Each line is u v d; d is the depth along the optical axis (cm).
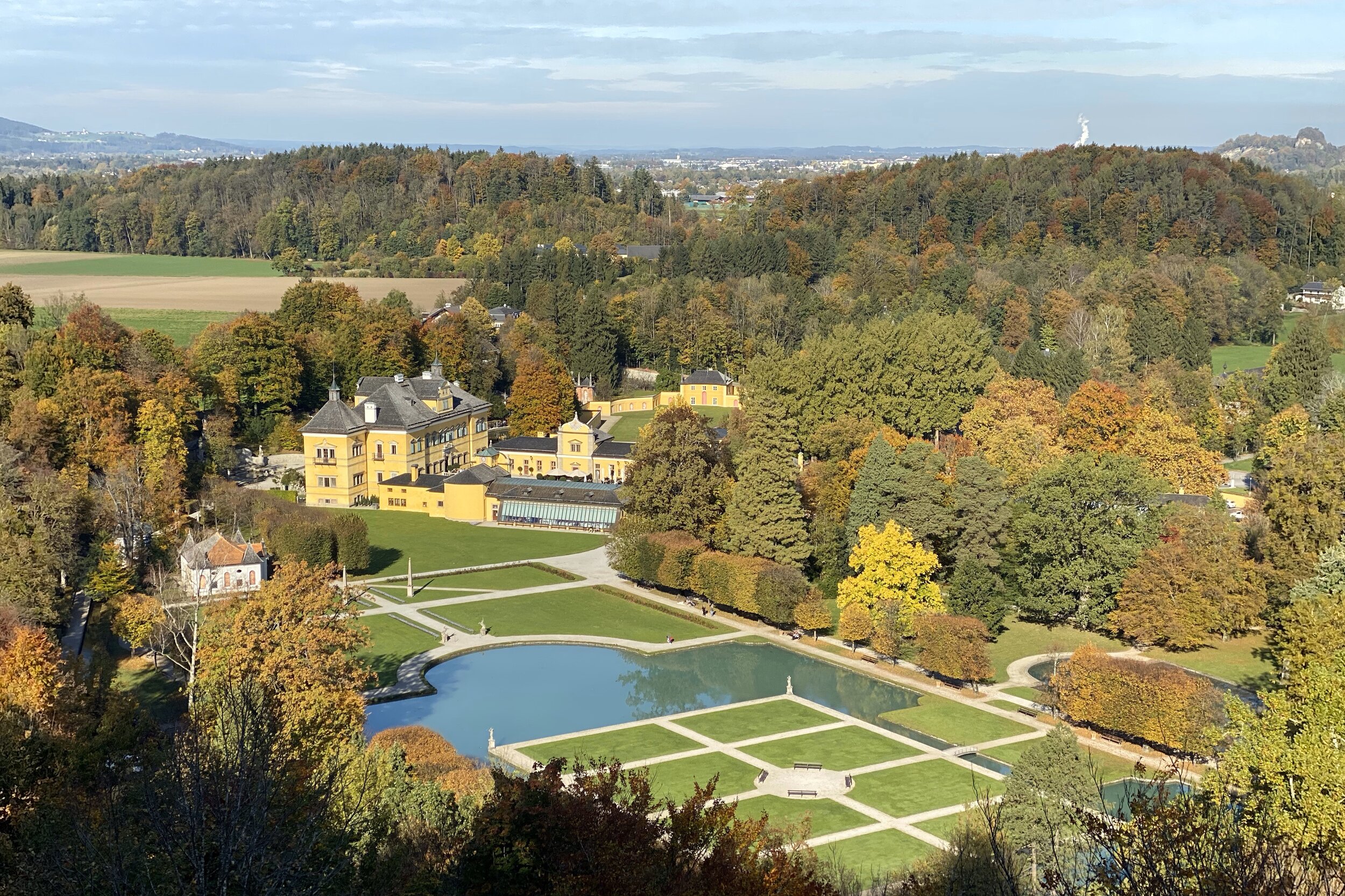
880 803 11425
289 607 11206
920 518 17700
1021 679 15175
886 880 9231
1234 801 6650
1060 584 16875
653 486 19425
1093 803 8962
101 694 10400
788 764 12381
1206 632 15950
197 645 12500
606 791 6272
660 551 18400
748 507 18138
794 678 15488
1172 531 16562
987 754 12788
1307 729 8206
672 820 6238
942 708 14200
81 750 8431
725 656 16325
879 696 14838
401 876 6075
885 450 18438
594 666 15788
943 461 18712
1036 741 13138
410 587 18200
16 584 13588
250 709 5653
